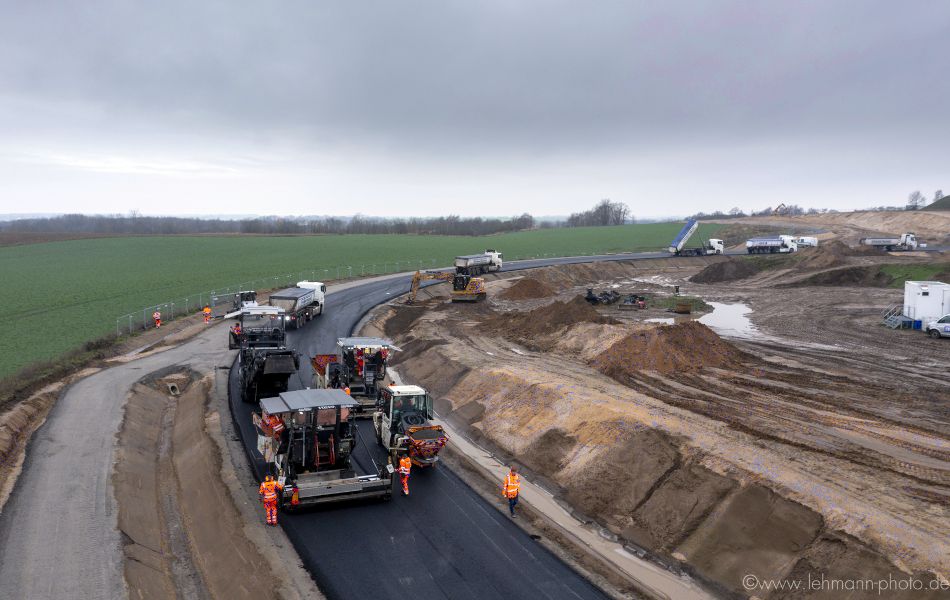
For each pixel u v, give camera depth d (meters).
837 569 14.49
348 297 62.09
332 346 41.72
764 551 15.96
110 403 27.66
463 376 32.88
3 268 90.38
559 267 87.12
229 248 128.38
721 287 76.69
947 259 78.69
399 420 23.44
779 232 147.12
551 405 26.28
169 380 33.09
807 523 15.96
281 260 103.31
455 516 19.48
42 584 14.68
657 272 95.94
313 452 19.94
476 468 23.38
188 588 15.83
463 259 71.12
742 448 20.16
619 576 16.42
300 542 17.56
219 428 25.98
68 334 44.41
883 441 23.31
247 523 18.44
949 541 14.52
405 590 15.50
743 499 17.47
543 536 18.50
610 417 23.38
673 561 16.89
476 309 57.84
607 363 34.84
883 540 14.66
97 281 75.12
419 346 40.16
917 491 18.39
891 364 36.53
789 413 26.84
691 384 31.81
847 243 115.00
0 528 16.97
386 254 115.62
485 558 17.14
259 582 15.48
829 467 20.02
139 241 145.75
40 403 27.02
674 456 20.25
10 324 48.12
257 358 27.39
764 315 55.12
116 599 14.30
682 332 37.19
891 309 51.97
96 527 17.33
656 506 18.84
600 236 169.88
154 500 20.45
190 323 47.47
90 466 21.14
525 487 21.86
